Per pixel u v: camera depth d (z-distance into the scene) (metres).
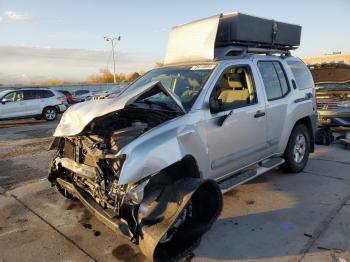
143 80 4.95
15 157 8.16
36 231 4.18
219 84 4.27
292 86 5.60
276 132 5.17
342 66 9.45
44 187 5.75
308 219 4.18
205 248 3.62
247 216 4.32
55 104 18.12
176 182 3.30
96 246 3.78
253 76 4.79
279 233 3.87
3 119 16.48
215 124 4.00
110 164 3.31
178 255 3.11
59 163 4.26
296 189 5.18
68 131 3.58
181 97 4.07
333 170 6.11
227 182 4.31
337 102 8.88
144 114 3.82
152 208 3.10
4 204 5.07
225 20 4.86
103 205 3.45
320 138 8.17
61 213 4.67
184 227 3.30
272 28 5.41
